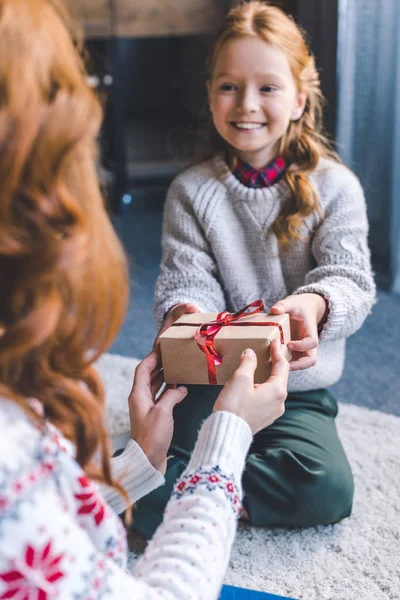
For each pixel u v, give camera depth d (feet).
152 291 7.89
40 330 1.63
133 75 11.21
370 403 5.71
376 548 4.16
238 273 4.77
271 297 4.80
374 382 6.03
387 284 7.73
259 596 2.93
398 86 7.14
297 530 4.33
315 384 4.65
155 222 10.01
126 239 9.39
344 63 7.43
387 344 6.64
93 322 1.83
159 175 11.05
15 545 1.61
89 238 1.70
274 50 4.47
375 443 5.11
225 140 4.88
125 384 6.02
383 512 4.44
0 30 1.59
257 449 4.48
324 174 4.73
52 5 1.82
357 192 4.73
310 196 4.58
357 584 3.90
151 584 1.94
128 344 6.83
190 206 4.85
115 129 10.06
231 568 4.02
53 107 1.62
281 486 4.20
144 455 2.82
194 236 4.83
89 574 1.71
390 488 4.65
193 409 4.52
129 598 1.77
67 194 1.67
